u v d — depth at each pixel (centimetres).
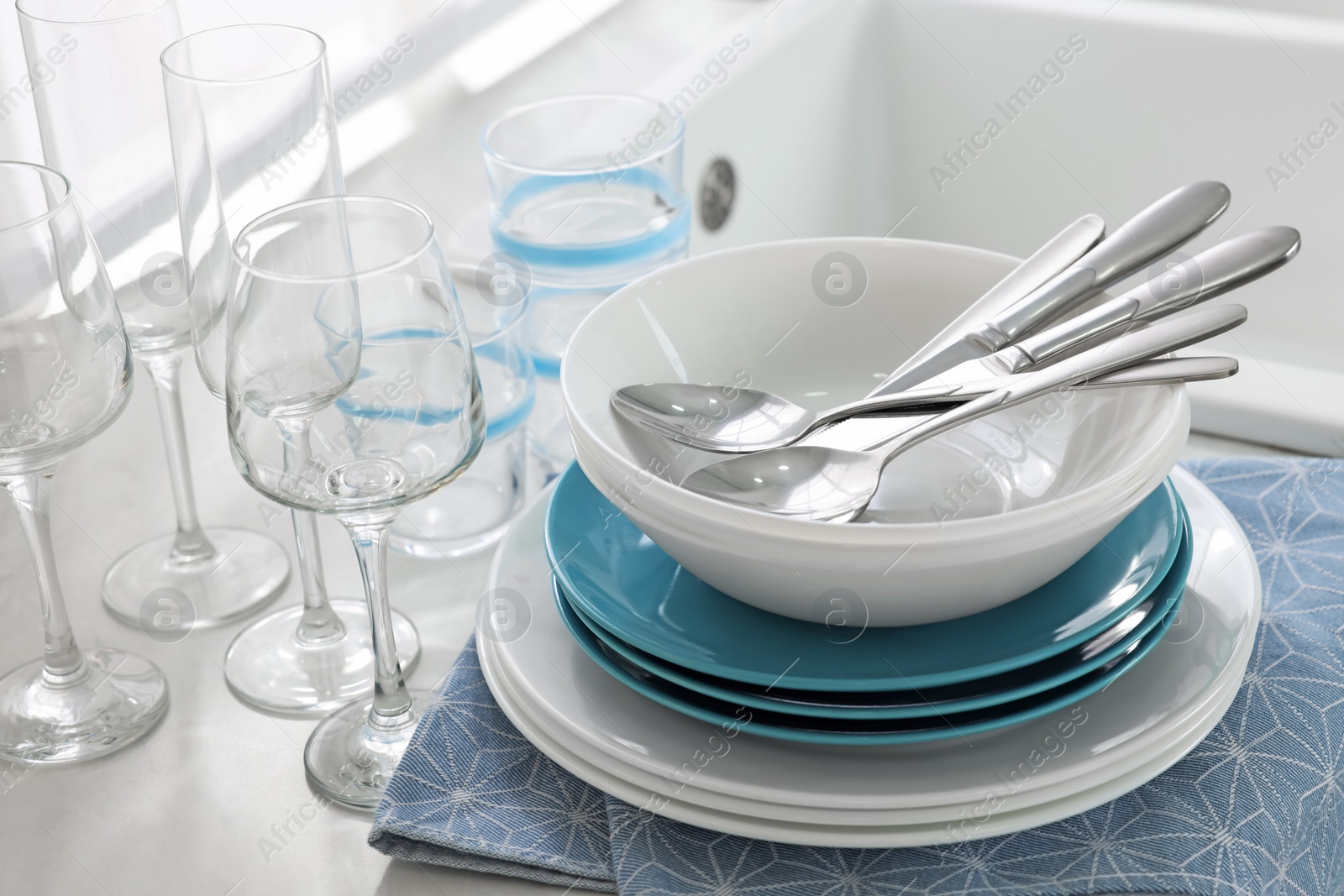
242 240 47
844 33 108
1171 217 56
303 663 58
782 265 59
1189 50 99
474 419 47
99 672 58
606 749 44
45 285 47
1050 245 57
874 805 41
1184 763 47
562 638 50
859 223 117
